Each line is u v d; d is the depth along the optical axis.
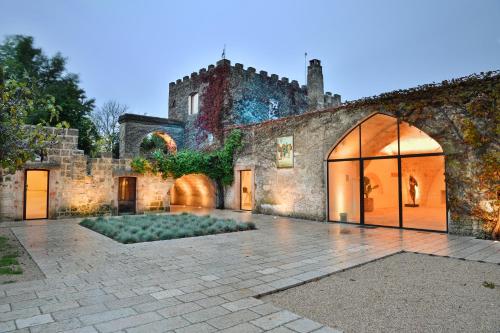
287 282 5.15
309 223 12.30
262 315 3.92
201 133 21.84
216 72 21.00
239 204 16.92
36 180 13.37
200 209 17.59
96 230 10.25
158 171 15.87
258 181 15.55
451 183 9.59
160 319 3.78
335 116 12.55
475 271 5.84
